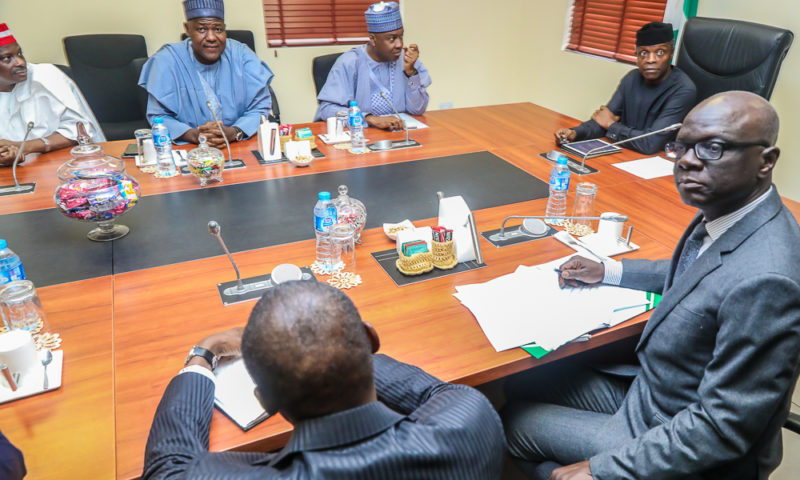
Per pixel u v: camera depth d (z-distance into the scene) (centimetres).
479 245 168
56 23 349
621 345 160
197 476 69
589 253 162
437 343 125
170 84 269
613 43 381
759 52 237
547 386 148
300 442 67
